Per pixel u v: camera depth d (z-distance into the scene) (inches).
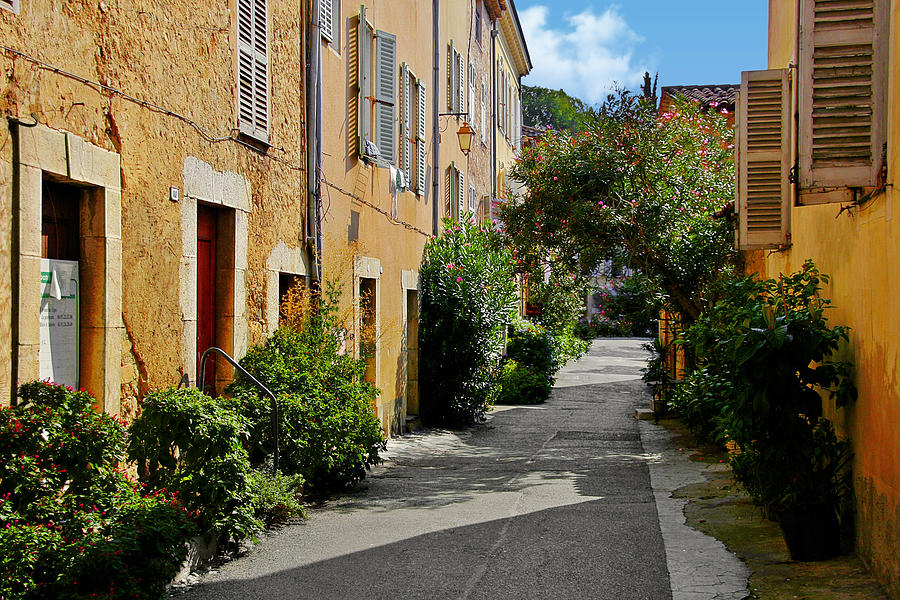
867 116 205.9
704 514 300.8
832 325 257.1
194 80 291.9
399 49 556.1
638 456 478.0
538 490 363.3
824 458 251.9
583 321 2039.9
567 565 235.9
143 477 235.0
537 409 766.5
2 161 197.3
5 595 161.0
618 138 544.4
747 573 224.1
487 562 239.5
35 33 209.0
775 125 289.4
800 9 208.8
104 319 237.5
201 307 311.9
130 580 178.1
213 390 318.0
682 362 655.8
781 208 291.3
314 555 246.5
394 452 490.6
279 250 366.6
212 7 305.0
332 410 335.0
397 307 564.1
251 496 243.1
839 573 217.3
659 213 529.0
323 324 377.1
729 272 491.2
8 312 199.8
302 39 393.4
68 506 189.0
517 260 599.2
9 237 200.2
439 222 701.3
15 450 186.1
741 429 242.8
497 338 666.8
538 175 571.5
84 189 236.8
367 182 492.7
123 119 248.1
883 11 204.5
